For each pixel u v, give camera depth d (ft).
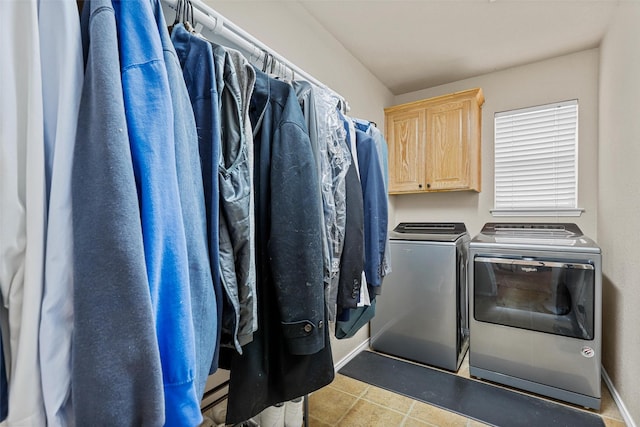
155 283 1.53
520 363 5.99
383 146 5.47
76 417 1.29
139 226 1.45
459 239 7.37
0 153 1.32
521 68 8.13
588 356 5.40
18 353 1.36
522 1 5.60
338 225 3.67
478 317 6.41
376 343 7.84
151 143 1.56
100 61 1.44
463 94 7.96
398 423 5.02
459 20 6.15
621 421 5.00
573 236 6.77
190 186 1.85
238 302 2.26
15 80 1.37
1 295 1.36
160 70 1.66
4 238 1.34
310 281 2.64
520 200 8.24
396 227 9.53
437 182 8.30
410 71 8.34
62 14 1.47
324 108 3.60
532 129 8.07
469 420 5.08
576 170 7.55
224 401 4.01
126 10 1.62
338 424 5.00
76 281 1.34
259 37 4.81
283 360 2.78
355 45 7.05
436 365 7.00
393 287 7.61
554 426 4.90
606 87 6.41
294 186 2.65
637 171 4.64
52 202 1.39
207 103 2.13
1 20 1.35
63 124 1.42
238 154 2.31
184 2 2.58
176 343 1.62
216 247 2.07
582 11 5.85
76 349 1.32
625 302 5.10
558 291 5.68
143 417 1.39
